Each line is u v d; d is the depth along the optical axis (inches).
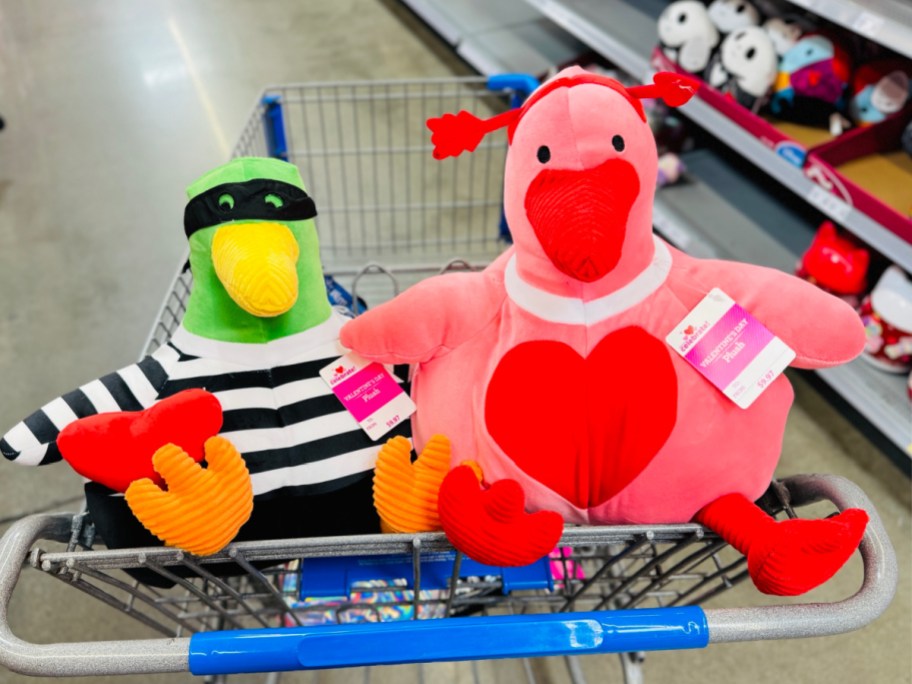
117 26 135.7
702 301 31.6
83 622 60.0
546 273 31.0
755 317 31.5
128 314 86.1
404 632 25.7
